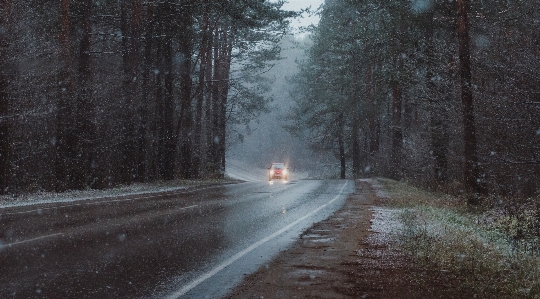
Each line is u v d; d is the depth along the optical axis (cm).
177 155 4294
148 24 2984
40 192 2197
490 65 1617
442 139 2534
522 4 1727
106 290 595
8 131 2016
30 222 1196
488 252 792
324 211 1577
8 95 2109
